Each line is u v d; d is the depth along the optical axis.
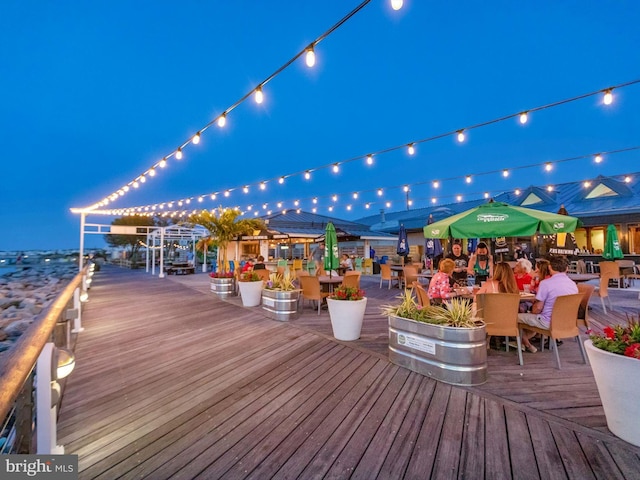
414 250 20.02
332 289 7.70
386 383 3.43
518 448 2.32
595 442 2.35
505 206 5.41
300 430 2.60
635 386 2.27
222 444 2.44
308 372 3.79
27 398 2.16
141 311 7.62
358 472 2.12
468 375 3.31
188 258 25.97
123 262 35.19
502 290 4.45
